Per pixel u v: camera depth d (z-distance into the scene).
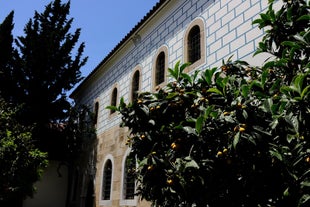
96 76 15.62
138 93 4.37
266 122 3.18
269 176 3.17
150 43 10.65
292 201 3.01
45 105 15.41
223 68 4.66
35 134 14.89
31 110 15.03
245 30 6.64
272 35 4.14
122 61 12.73
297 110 2.84
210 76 4.03
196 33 8.54
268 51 4.56
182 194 3.41
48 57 15.59
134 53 11.73
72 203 15.62
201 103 3.78
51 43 15.78
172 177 3.33
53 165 16.86
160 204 3.80
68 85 16.23
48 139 15.44
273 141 3.15
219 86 3.77
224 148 3.22
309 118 2.77
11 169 9.24
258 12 6.40
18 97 15.04
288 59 3.60
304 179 2.85
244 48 6.55
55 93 15.75
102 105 14.17
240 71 4.64
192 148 3.29
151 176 3.59
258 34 6.25
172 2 9.53
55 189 16.67
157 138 3.96
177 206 3.69
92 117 14.84
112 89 13.28
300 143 2.99
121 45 12.47
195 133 3.29
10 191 9.59
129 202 9.70
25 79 15.39
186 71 8.28
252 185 3.25
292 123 2.87
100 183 12.53
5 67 15.47
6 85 15.13
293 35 3.62
